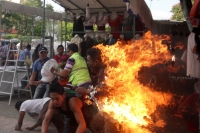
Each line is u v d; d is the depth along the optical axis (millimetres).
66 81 5371
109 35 8820
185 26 9398
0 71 8609
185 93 8445
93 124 4402
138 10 5613
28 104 5504
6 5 8859
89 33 9242
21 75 9070
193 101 5879
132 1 5168
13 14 17672
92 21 9227
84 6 9586
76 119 4031
